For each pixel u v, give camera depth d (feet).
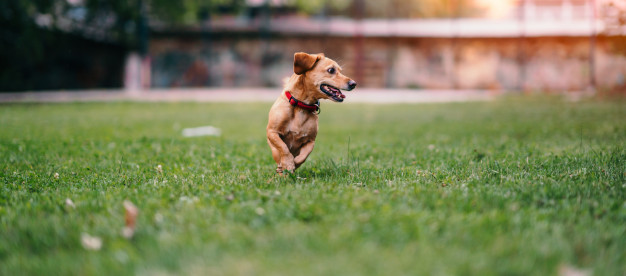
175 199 11.93
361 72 102.63
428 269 7.46
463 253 8.04
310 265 7.63
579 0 99.45
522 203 11.21
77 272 7.58
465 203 10.97
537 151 20.08
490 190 12.35
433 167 16.80
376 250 8.23
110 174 16.17
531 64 99.60
